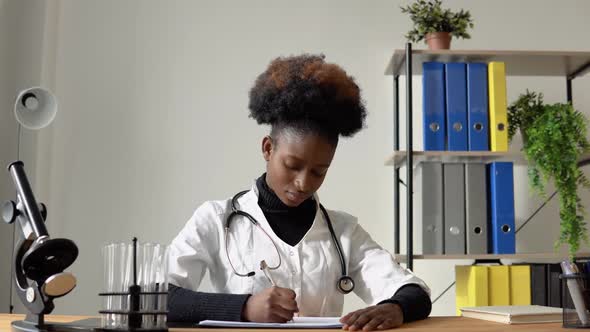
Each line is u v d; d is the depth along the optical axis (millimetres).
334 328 1177
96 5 2855
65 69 2816
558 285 2463
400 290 1412
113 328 1023
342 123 1496
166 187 2797
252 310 1241
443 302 2779
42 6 2699
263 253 1528
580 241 2697
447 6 2902
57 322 1201
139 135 2812
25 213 1132
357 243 1615
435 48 2559
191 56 2859
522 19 2906
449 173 2531
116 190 2783
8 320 1354
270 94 1508
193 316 1267
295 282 1513
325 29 2891
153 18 2867
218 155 2822
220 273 1571
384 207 2816
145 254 1055
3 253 2549
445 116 2537
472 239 2510
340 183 2818
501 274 2477
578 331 1156
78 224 2758
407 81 2463
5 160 2619
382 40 2887
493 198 2529
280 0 2896
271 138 1551
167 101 2834
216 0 2891
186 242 1528
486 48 2889
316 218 1577
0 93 2637
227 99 2850
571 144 2506
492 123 2523
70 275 1067
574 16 2926
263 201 1586
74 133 2793
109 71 2832
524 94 2867
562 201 2508
